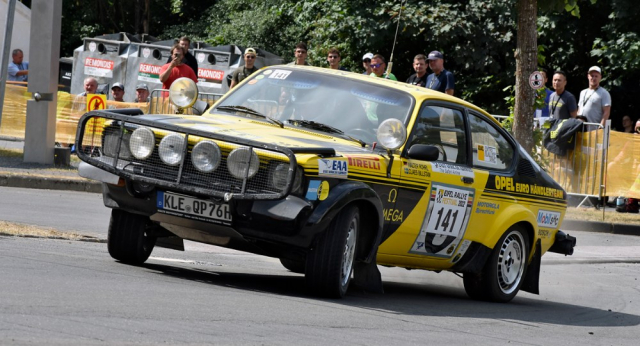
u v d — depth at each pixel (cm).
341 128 1359
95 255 1405
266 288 1294
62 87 5172
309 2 4872
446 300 1499
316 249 1207
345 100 1399
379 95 1412
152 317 936
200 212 1191
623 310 1597
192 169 1193
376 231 1270
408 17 4341
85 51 4772
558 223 1694
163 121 1224
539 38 4569
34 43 2998
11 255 1258
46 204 2269
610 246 2572
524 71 2905
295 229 1170
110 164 1233
